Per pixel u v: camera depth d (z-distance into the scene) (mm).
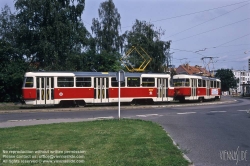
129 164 6648
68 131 11406
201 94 36344
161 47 48812
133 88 28422
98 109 24766
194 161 7555
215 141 10250
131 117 18391
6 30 39531
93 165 6566
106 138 9828
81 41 38969
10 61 36125
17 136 10242
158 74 29969
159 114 20391
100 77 27078
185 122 15820
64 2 38344
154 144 8938
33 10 35469
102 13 49812
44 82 25188
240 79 116562
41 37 35000
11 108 25359
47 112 21906
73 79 26062
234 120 16969
